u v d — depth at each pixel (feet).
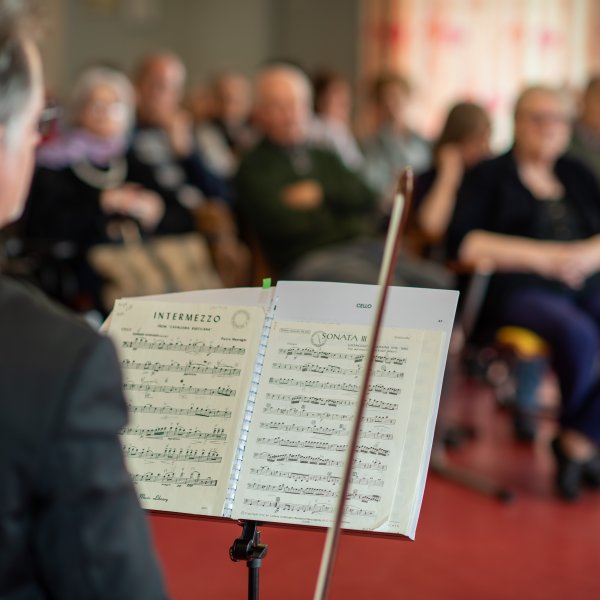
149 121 18.28
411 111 27.53
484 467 14.30
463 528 11.86
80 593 3.42
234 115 22.81
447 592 10.14
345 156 21.58
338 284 5.88
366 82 25.59
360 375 5.69
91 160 16.33
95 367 3.48
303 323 5.83
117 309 5.93
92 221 15.96
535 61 27.68
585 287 14.46
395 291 5.81
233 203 18.40
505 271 13.98
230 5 29.78
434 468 13.78
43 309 3.64
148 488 5.59
